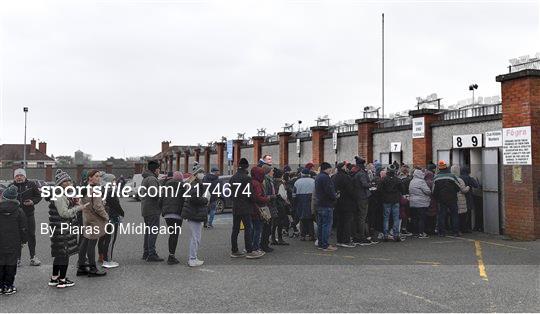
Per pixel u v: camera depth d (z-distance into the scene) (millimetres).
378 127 17656
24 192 8477
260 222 9430
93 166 60094
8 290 6570
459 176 12031
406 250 9789
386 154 16828
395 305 5926
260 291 6652
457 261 8555
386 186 10914
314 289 6730
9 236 6586
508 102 11109
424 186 11500
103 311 5777
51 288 6926
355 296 6352
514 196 10938
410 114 15055
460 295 6352
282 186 11031
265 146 27188
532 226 10500
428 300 6133
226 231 13656
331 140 20547
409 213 12031
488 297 6242
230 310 5789
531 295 6316
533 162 10500
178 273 7855
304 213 11148
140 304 6070
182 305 6008
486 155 12219
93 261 7660
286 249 10180
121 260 9070
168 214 8547
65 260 6957
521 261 8484
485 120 12273
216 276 7605
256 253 9156
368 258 8984
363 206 10703
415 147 14820
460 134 13219
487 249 9719
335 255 9352
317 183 10008
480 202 12516
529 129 10539
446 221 12555
